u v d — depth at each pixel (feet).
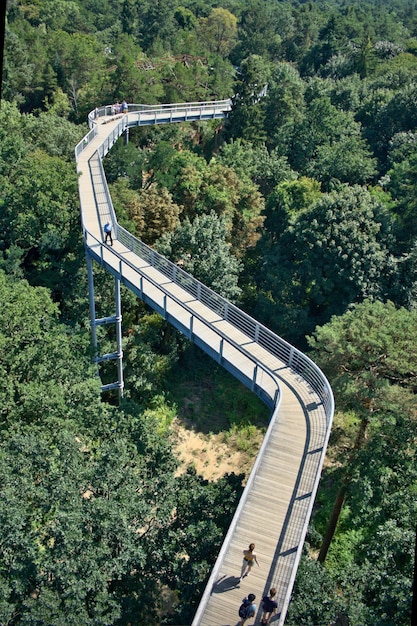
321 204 129.70
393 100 197.16
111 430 74.59
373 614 54.60
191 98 216.33
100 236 100.68
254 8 367.66
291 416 65.10
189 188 142.72
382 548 61.11
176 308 84.38
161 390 117.50
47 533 59.21
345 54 288.92
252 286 143.13
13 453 61.05
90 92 192.13
